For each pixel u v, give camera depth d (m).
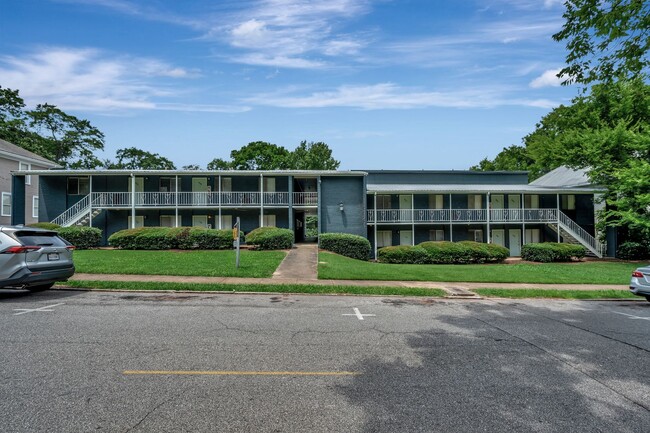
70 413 3.46
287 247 23.31
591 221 31.45
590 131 28.44
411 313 8.51
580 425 3.40
